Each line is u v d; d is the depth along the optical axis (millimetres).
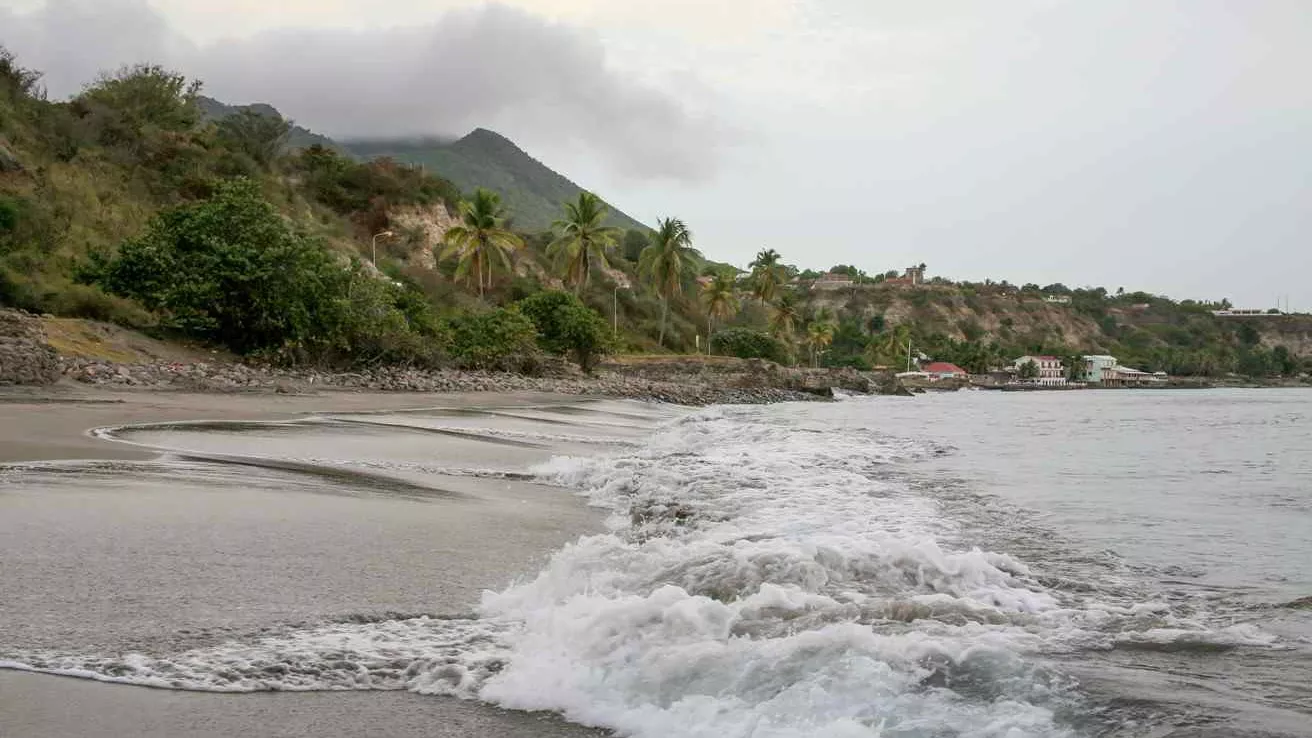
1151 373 195750
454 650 4949
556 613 5410
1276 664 4664
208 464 11500
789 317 116000
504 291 84812
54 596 5508
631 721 3969
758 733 3680
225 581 6086
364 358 39125
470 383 40312
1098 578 7121
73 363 25234
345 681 4461
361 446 15750
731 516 9883
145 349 30922
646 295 108312
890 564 6848
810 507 10688
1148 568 7578
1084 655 4770
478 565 7086
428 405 28531
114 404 20031
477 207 68625
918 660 4395
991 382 167250
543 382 49125
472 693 4359
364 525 8375
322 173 84062
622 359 77750
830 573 6543
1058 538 9086
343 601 5832
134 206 50406
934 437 27359
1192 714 3818
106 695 4137
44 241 39500
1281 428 35250
